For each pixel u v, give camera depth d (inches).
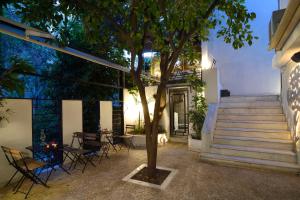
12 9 199.3
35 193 128.4
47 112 203.3
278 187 132.0
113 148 252.4
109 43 208.8
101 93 275.9
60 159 186.7
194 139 237.9
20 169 132.7
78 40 247.3
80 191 130.1
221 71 325.7
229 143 201.3
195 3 115.7
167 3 111.3
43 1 105.3
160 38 129.3
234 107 244.4
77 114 211.5
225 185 136.3
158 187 133.1
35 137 192.7
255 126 211.0
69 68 272.5
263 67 298.5
